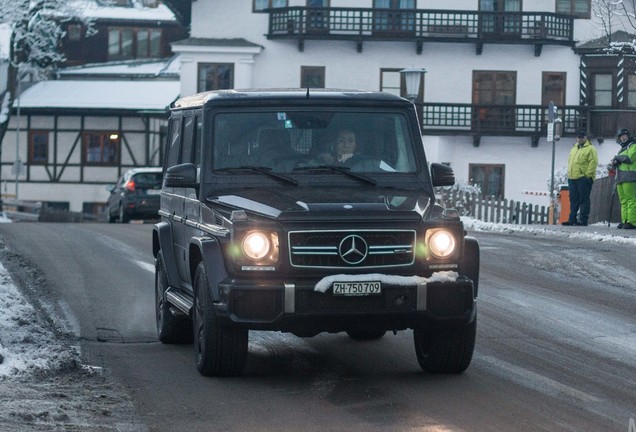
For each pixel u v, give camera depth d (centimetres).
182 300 2691
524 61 12800
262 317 2222
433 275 2259
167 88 16938
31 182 16875
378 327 2264
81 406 2100
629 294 3978
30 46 14188
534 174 12862
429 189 2528
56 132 16850
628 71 12688
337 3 12838
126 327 3259
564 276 4444
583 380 2402
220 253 2297
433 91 12812
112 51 18275
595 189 7950
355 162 2547
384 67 12762
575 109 12688
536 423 1967
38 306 3606
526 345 2884
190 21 13650
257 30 12744
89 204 16862
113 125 16775
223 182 2514
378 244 2258
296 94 2589
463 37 12644
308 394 2241
